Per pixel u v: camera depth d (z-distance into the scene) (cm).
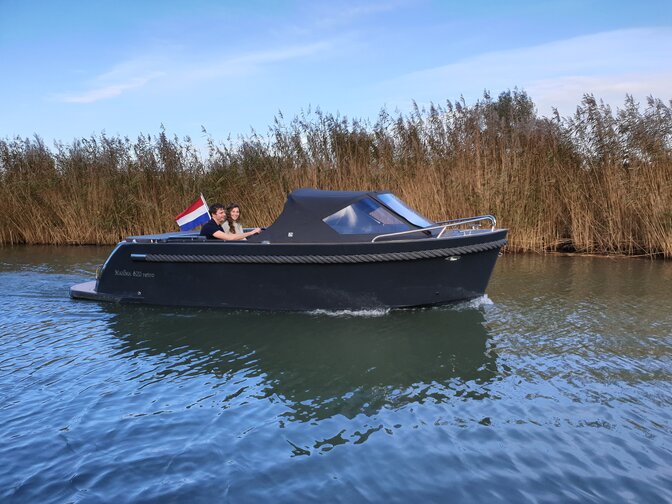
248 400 505
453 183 1322
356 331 702
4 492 358
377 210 783
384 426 451
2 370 583
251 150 1445
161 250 819
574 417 459
